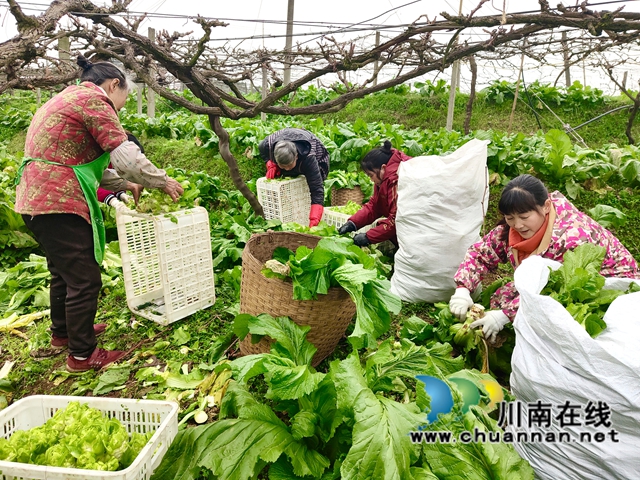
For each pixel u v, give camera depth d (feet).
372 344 8.27
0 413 7.11
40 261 15.02
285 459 7.07
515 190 9.04
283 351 8.24
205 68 12.79
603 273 9.11
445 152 25.40
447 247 12.26
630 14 8.57
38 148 8.75
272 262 8.96
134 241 12.12
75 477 5.86
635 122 41.50
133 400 7.51
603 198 20.24
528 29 9.46
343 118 51.26
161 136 36.04
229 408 7.65
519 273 7.66
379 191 14.34
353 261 9.50
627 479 6.33
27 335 11.69
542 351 6.78
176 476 6.57
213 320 11.95
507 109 46.91
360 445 5.90
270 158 17.76
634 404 6.01
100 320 12.10
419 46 10.86
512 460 6.33
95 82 9.20
